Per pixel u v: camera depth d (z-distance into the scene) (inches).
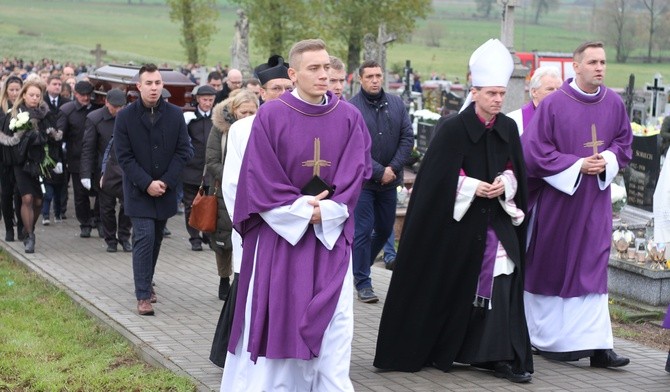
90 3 6112.2
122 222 526.0
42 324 382.0
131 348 347.3
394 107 410.6
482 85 308.3
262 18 1690.5
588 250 327.9
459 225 312.8
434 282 314.5
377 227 418.0
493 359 307.9
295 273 265.0
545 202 334.0
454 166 312.2
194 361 324.2
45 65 2049.7
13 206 559.8
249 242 274.1
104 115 518.0
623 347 357.1
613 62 3048.7
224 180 300.0
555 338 331.6
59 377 312.8
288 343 264.7
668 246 335.9
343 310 266.2
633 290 424.2
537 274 335.9
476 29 4581.7
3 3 5625.0
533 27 4601.4
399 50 3764.8
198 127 540.1
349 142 272.1
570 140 330.6
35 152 514.9
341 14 1680.6
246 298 274.7
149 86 382.9
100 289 434.0
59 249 531.5
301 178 268.7
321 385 268.4
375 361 318.3
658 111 981.2
